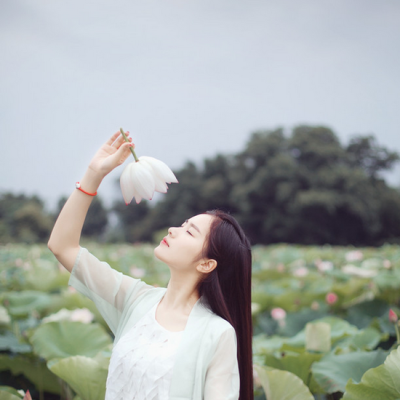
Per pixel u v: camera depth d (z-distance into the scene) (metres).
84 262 1.83
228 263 1.76
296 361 2.62
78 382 2.20
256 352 2.92
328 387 2.30
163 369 1.59
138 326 1.74
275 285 6.45
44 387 2.87
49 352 2.76
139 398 1.61
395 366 1.93
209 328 1.67
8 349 3.19
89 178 1.83
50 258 10.05
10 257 10.45
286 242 40.78
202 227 1.77
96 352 2.83
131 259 9.80
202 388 1.60
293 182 40.72
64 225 1.83
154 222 51.12
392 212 42.44
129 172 1.71
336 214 40.41
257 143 44.81
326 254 11.40
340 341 3.26
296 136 44.03
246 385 1.79
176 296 1.78
